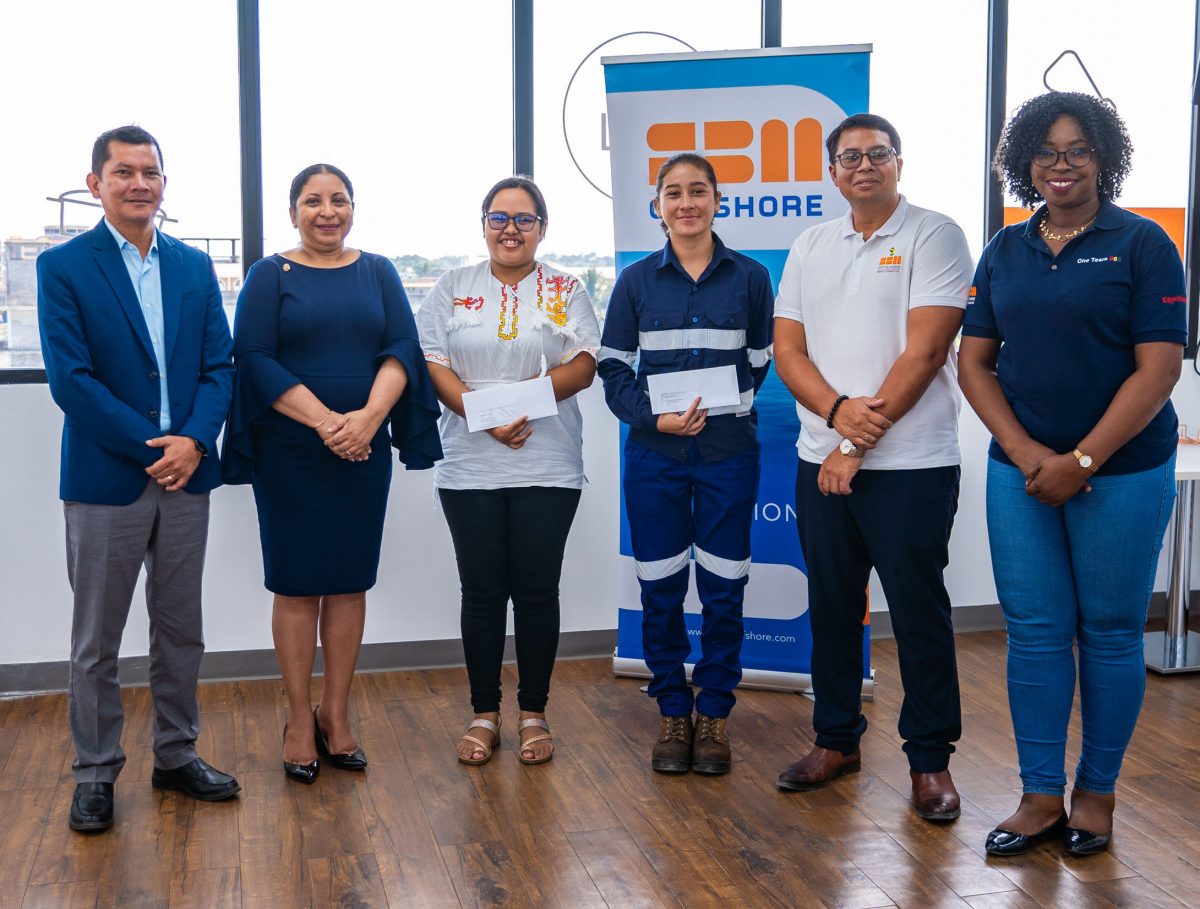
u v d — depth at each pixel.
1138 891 2.31
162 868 2.45
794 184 3.49
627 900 2.29
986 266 2.51
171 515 2.69
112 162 2.56
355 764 3.01
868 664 3.58
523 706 3.14
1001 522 2.52
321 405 2.80
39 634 3.73
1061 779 2.53
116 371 2.59
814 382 2.69
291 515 2.87
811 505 2.78
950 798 2.66
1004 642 4.25
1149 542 2.39
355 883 2.38
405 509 3.98
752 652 3.74
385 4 3.97
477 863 2.46
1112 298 2.30
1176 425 2.44
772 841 2.56
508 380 3.03
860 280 2.66
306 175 2.89
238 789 2.85
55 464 3.71
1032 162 2.36
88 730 2.67
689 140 3.52
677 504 2.97
